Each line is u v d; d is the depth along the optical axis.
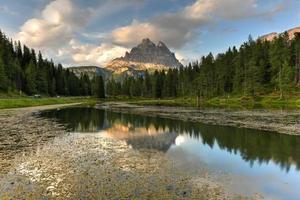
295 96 95.81
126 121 50.84
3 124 45.41
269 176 18.38
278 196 15.16
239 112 64.38
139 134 36.25
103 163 21.48
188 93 158.50
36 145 28.52
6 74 125.31
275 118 50.41
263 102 97.25
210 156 23.81
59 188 15.98
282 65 109.12
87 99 167.88
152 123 47.38
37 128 41.38
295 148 26.48
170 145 28.81
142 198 14.45
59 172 19.08
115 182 16.92
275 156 23.61
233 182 17.19
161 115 61.34
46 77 158.00
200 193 15.27
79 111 76.50
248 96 108.69
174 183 16.81
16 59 141.38
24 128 41.12
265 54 129.75
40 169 19.80
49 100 117.06
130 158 23.14
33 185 16.52
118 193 15.14
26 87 137.50
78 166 20.58
